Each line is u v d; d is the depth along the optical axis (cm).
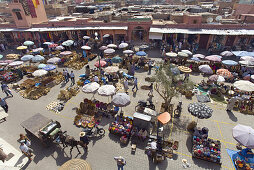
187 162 977
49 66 1880
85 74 1909
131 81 1867
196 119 1313
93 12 3856
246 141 880
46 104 1518
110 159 1002
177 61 2266
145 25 2934
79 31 3142
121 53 2788
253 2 2908
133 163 973
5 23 3347
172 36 2944
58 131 1082
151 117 1227
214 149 1007
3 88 1575
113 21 3172
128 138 1135
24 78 2027
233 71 1988
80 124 1257
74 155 1029
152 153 987
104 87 1311
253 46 2762
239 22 2866
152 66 2095
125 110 1412
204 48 2986
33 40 3250
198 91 1669
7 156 1022
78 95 1645
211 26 2719
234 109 1415
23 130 1227
